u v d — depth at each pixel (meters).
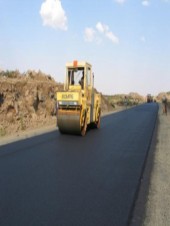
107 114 34.19
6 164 8.93
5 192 6.54
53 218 5.29
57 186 7.04
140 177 8.02
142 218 5.44
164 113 37.47
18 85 21.75
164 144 13.49
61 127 15.29
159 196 6.64
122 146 12.56
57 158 9.92
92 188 6.98
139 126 20.83
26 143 12.55
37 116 21.55
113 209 5.79
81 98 14.94
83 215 5.46
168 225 5.18
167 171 8.82
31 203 5.95
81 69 16.14
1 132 15.06
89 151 11.30
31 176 7.77
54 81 33.25
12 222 5.09
